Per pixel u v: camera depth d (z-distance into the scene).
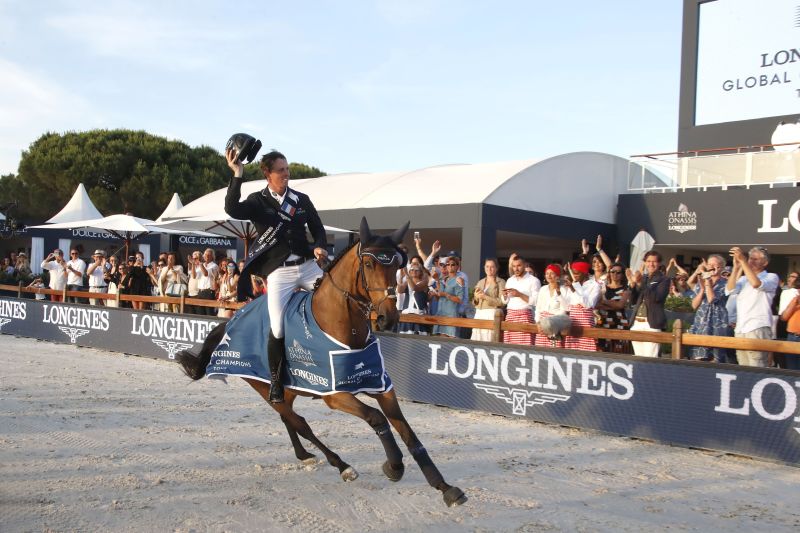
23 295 23.31
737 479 7.09
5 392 10.80
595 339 10.23
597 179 25.27
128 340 15.78
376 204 23.64
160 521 5.64
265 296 7.09
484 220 21.06
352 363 6.06
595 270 11.92
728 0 25.80
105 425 8.88
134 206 42.16
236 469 7.17
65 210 28.78
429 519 5.82
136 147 42.44
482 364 10.14
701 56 26.56
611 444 8.46
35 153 41.84
